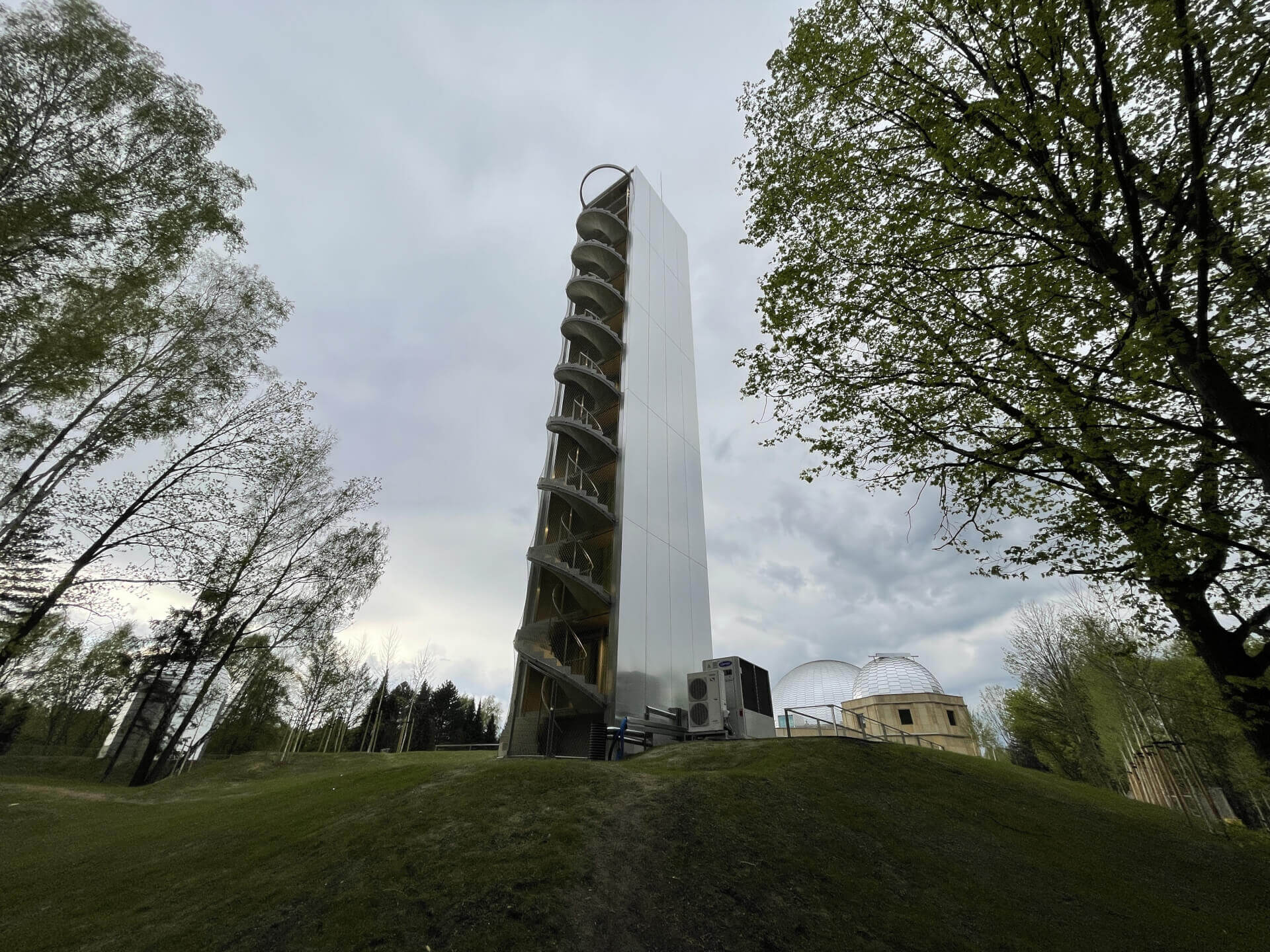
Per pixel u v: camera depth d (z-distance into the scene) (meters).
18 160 10.78
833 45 9.38
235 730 42.84
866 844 9.76
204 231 14.19
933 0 8.30
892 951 6.83
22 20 11.34
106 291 13.33
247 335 20.61
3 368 11.81
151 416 17.89
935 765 15.52
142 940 6.47
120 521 19.11
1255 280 6.61
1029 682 33.72
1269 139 6.25
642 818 9.70
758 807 10.54
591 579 21.88
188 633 28.11
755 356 10.40
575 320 28.27
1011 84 8.23
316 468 30.28
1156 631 8.09
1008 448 8.21
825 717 55.41
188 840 10.35
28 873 9.22
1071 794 15.98
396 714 63.31
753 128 10.77
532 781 11.14
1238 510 7.78
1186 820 15.27
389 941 6.29
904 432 9.47
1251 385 7.48
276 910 7.01
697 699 19.89
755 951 6.65
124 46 12.41
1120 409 7.63
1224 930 8.50
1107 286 8.28
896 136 9.43
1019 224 8.34
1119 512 7.44
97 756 35.47
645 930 6.85
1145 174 7.20
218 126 13.89
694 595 25.95
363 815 10.01
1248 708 7.39
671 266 35.66
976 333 9.12
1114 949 7.51
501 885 7.36
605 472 25.16
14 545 16.47
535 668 20.08
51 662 28.62
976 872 9.34
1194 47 6.05
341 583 30.88
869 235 9.75
